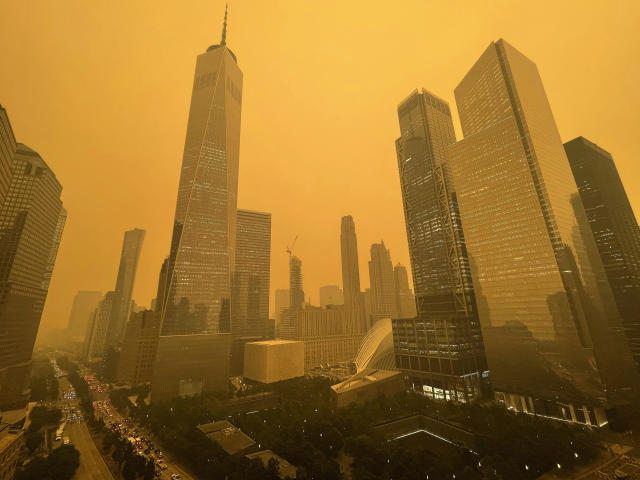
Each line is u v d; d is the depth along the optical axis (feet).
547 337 495.82
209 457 311.68
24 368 644.27
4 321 612.29
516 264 555.69
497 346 558.15
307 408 459.73
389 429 400.67
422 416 431.84
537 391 493.77
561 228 525.75
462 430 374.43
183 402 522.06
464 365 612.70
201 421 428.56
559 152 640.58
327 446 333.83
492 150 629.92
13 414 513.04
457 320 634.43
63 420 518.78
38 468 294.46
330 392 554.46
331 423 378.73
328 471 263.90
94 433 456.04
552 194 551.18
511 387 526.57
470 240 638.53
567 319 478.18
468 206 652.89
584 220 599.57
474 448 334.85
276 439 331.57
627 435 384.47
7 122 398.62
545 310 505.66
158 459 349.61
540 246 531.50
